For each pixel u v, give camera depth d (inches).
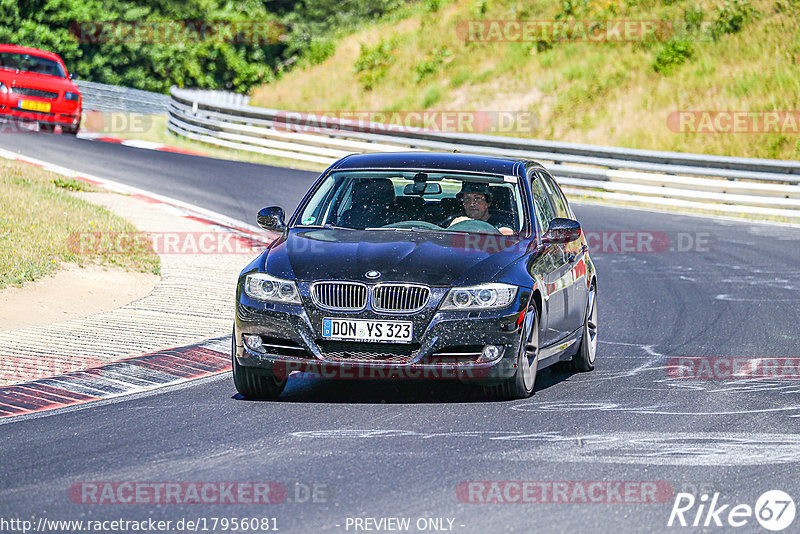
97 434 922.7
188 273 1829.5
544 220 1215.6
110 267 1797.5
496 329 1021.8
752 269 2145.7
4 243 1768.0
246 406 1036.5
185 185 2898.6
